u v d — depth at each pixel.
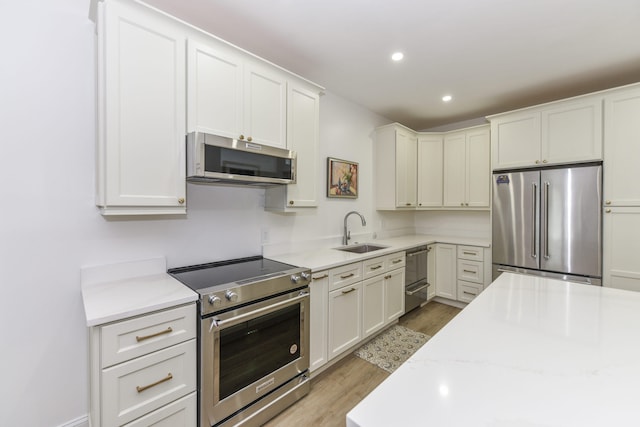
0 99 1.34
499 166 3.14
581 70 2.51
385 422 0.57
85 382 1.58
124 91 1.40
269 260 2.30
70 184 1.52
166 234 1.87
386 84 2.81
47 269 1.47
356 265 2.45
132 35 1.42
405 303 3.14
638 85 2.37
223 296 1.50
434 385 0.70
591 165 2.57
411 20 1.85
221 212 2.16
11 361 1.39
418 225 4.54
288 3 1.69
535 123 2.90
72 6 1.50
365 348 2.61
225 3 1.68
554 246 2.76
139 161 1.46
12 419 1.40
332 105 3.06
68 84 1.50
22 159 1.39
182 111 1.59
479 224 3.96
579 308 1.22
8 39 1.35
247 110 1.87
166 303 1.33
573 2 1.68
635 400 0.64
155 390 1.31
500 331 1.00
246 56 1.86
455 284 3.57
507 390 0.68
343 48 2.18
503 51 2.21
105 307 1.26
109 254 1.65
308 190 2.34
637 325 1.04
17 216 1.39
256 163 1.86
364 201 3.53
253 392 1.66
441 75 2.62
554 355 0.83
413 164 3.79
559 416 0.59
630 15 1.78
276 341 1.80
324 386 2.08
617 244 2.46
